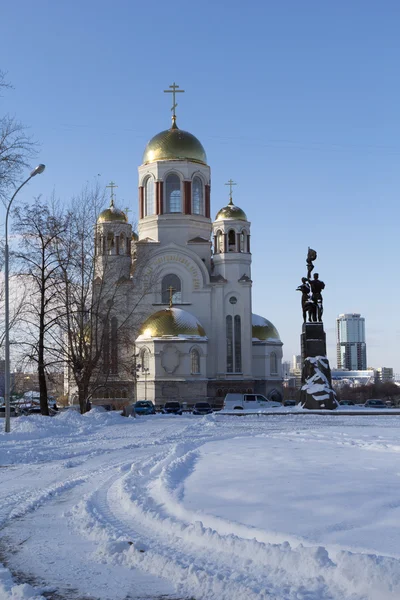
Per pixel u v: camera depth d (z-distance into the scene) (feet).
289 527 32.01
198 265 278.67
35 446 87.30
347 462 55.31
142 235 291.79
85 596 26.16
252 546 29.48
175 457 65.21
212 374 273.95
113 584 27.48
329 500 37.78
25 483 55.11
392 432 96.48
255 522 33.45
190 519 36.06
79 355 161.68
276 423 130.82
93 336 169.89
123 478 53.72
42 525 38.60
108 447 85.92
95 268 167.53
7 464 69.05
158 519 36.86
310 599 24.03
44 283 148.56
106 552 31.65
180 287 279.08
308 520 33.32
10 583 27.48
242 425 126.00
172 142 292.61
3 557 31.91
